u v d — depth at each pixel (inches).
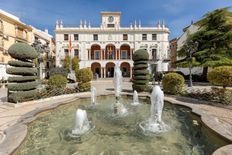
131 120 227.5
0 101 362.0
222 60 677.9
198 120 223.8
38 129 195.3
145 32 1314.0
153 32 1316.4
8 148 128.0
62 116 251.6
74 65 1139.9
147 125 205.2
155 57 1314.0
